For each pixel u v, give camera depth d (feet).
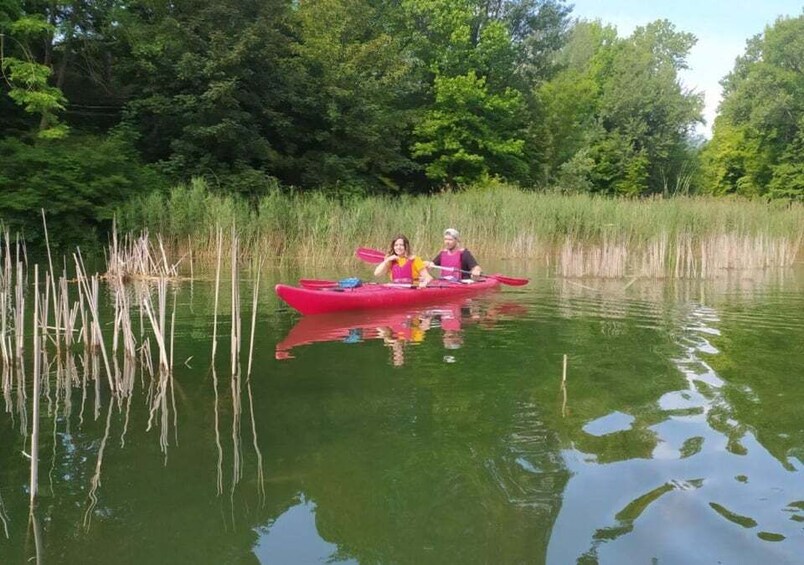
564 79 111.04
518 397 13.57
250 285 32.91
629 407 12.79
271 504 9.05
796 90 110.93
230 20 64.59
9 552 7.87
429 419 12.29
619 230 49.34
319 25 75.92
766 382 14.57
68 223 48.19
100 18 62.54
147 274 35.94
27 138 56.59
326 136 72.84
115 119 69.72
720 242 45.01
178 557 7.76
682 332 20.74
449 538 8.03
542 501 8.85
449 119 88.43
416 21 94.43
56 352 18.11
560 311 25.07
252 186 62.90
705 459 10.08
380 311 24.94
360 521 8.52
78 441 11.39
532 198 58.44
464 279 31.58
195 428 11.97
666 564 7.23
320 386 14.53
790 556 7.30
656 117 126.93
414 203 59.47
